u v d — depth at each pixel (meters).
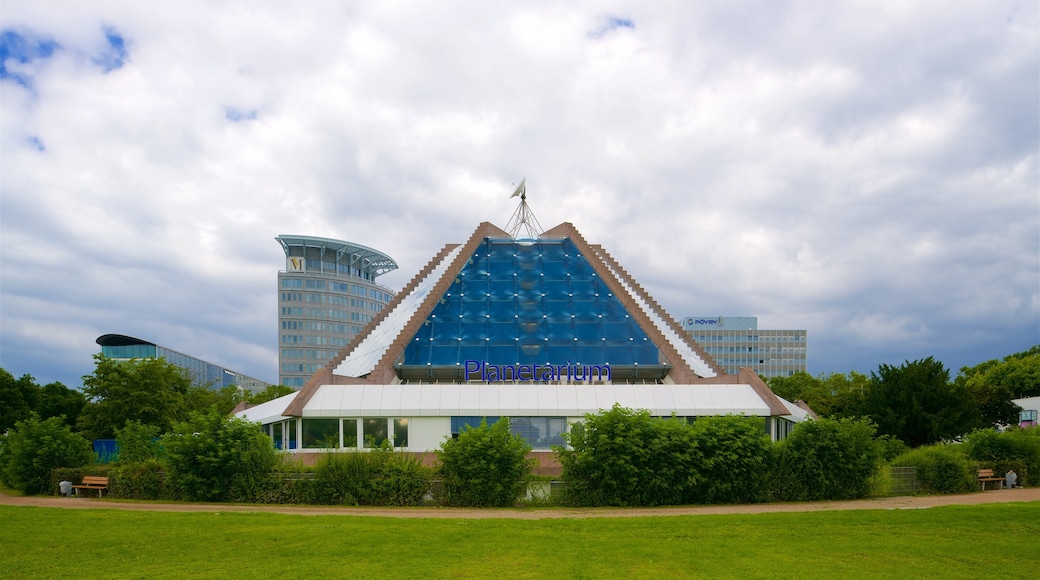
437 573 20.11
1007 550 23.31
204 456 35.16
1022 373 110.81
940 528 26.94
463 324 67.38
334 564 21.09
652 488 34.69
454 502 34.47
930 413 59.59
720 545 23.83
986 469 42.38
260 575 19.89
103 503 34.91
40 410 88.88
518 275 76.25
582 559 21.70
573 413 47.38
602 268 75.56
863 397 71.69
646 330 65.81
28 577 19.86
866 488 37.28
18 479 39.66
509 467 34.66
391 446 37.41
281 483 35.28
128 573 20.16
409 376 62.00
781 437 50.91
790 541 24.56
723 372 63.34
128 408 65.25
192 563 21.30
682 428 36.19
